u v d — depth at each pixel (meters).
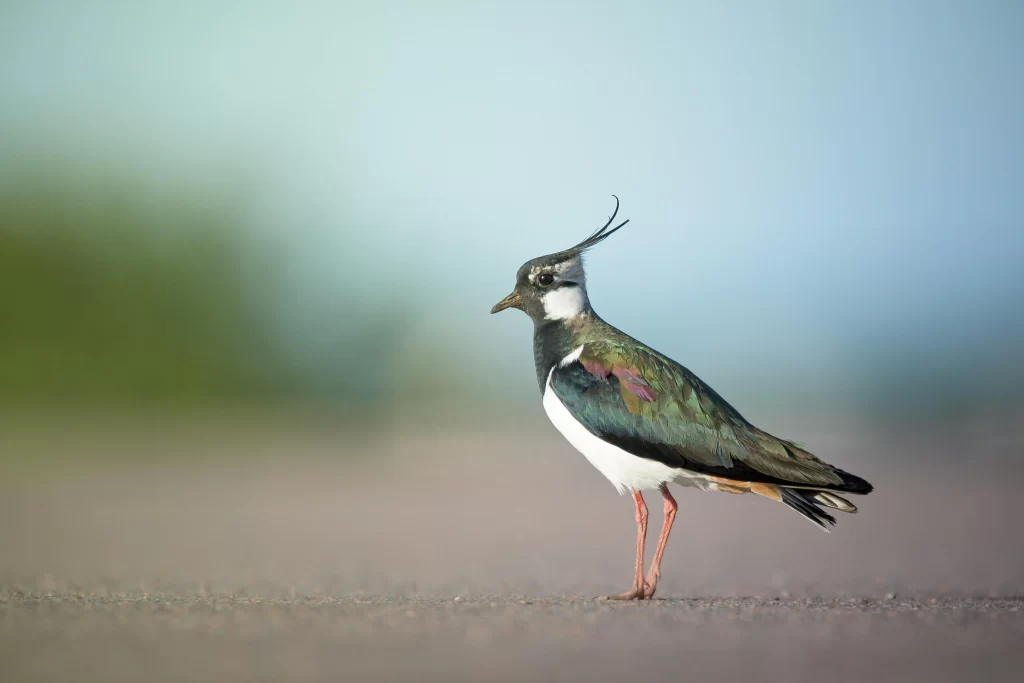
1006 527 19.28
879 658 7.15
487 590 11.18
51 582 11.34
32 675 6.39
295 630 8.08
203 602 9.66
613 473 11.17
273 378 46.53
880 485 27.52
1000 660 7.11
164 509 21.11
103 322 45.22
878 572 13.25
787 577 12.73
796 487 10.56
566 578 12.48
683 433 10.77
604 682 6.38
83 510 20.81
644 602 10.08
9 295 44.31
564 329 11.91
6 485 25.70
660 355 11.41
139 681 6.26
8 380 43.97
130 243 45.66
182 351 45.91
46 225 44.91
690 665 6.89
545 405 11.70
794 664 6.93
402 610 9.23
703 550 15.86
